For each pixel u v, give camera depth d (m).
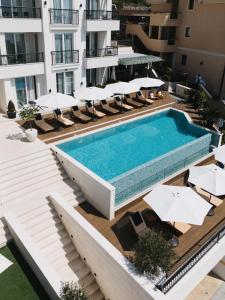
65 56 26.31
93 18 28.19
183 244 12.95
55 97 21.34
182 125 25.14
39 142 19.14
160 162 17.20
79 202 15.50
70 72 27.50
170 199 12.84
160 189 13.61
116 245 12.73
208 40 34.19
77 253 13.85
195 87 33.44
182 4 35.66
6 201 14.50
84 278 13.14
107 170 18.16
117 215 14.66
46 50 24.27
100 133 21.95
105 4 28.67
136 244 12.04
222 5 31.47
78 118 23.47
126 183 15.36
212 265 12.66
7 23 21.44
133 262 11.29
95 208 15.20
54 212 14.62
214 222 14.45
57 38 25.28
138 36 40.41
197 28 34.91
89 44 29.64
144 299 10.40
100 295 13.05
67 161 16.55
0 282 11.22
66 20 25.39
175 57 38.84
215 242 12.69
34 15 23.48
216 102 32.06
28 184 15.68
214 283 15.20
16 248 12.74
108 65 29.80
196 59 36.31
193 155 19.81
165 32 37.19
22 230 12.52
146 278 10.55
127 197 15.36
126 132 23.45
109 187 13.80
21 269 11.77
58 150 17.77
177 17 36.62
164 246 10.99
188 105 28.59
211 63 34.81
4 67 22.20
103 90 24.08
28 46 24.17
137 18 44.59
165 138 22.75
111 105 27.14
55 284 10.30
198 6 33.91
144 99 28.39
